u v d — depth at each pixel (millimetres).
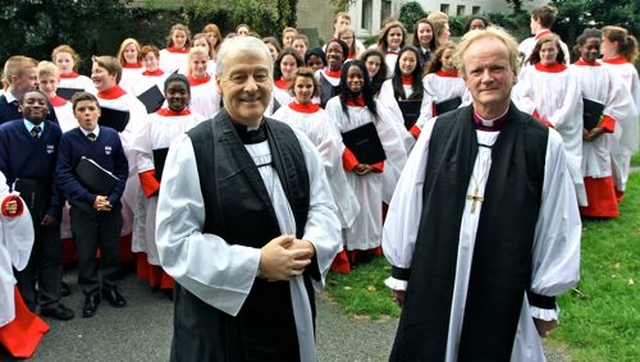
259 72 2287
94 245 4637
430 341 2512
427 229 2529
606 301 4555
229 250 2256
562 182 2432
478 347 2441
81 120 4652
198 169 2314
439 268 2488
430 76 6332
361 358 3883
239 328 2354
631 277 5012
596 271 5145
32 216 4445
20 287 4539
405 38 7691
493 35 2412
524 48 7621
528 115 2504
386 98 6141
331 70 6500
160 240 2305
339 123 5582
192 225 2303
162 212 2318
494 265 2404
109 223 4711
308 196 2512
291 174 2436
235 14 13992
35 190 4457
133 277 5445
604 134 6527
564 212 2430
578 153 6211
